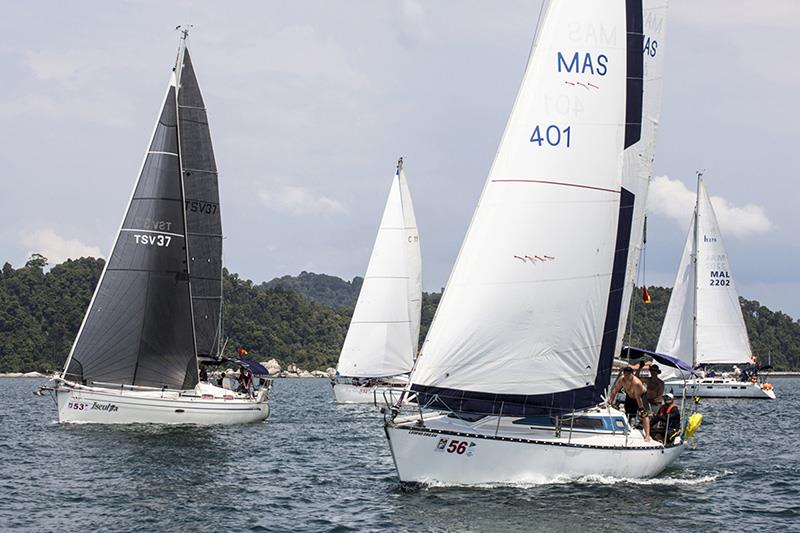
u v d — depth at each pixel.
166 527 20.52
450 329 23.70
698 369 73.44
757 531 20.66
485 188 24.16
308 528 20.39
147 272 38.62
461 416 23.98
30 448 31.58
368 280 57.94
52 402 64.50
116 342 38.41
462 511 21.12
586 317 24.31
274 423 43.56
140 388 38.66
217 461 29.55
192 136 44.41
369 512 21.70
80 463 28.53
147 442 33.34
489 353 23.69
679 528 20.58
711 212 73.38
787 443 38.09
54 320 157.75
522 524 20.22
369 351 57.69
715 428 45.50
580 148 24.33
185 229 39.22
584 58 24.45
